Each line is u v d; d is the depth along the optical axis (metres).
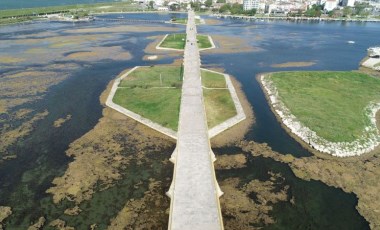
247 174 45.09
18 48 123.94
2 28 177.50
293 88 76.56
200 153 44.25
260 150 50.94
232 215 37.81
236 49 120.75
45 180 44.19
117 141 53.44
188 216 33.78
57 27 181.00
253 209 38.72
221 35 152.62
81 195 41.22
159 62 102.38
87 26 184.38
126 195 41.09
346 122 58.69
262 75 87.75
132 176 44.69
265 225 36.50
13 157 49.56
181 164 41.91
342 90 76.00
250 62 102.62
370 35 156.38
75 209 39.00
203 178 39.25
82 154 49.97
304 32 164.25
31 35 153.62
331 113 62.50
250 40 139.25
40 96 73.38
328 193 41.44
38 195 41.38
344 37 149.75
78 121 60.75
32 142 53.59
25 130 57.53
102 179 44.16
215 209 34.66
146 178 44.28
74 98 71.88
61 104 68.69
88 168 46.50
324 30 172.88
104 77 86.56
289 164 47.41
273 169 46.22
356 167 46.81
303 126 57.28
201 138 48.06
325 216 37.84
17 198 41.00
